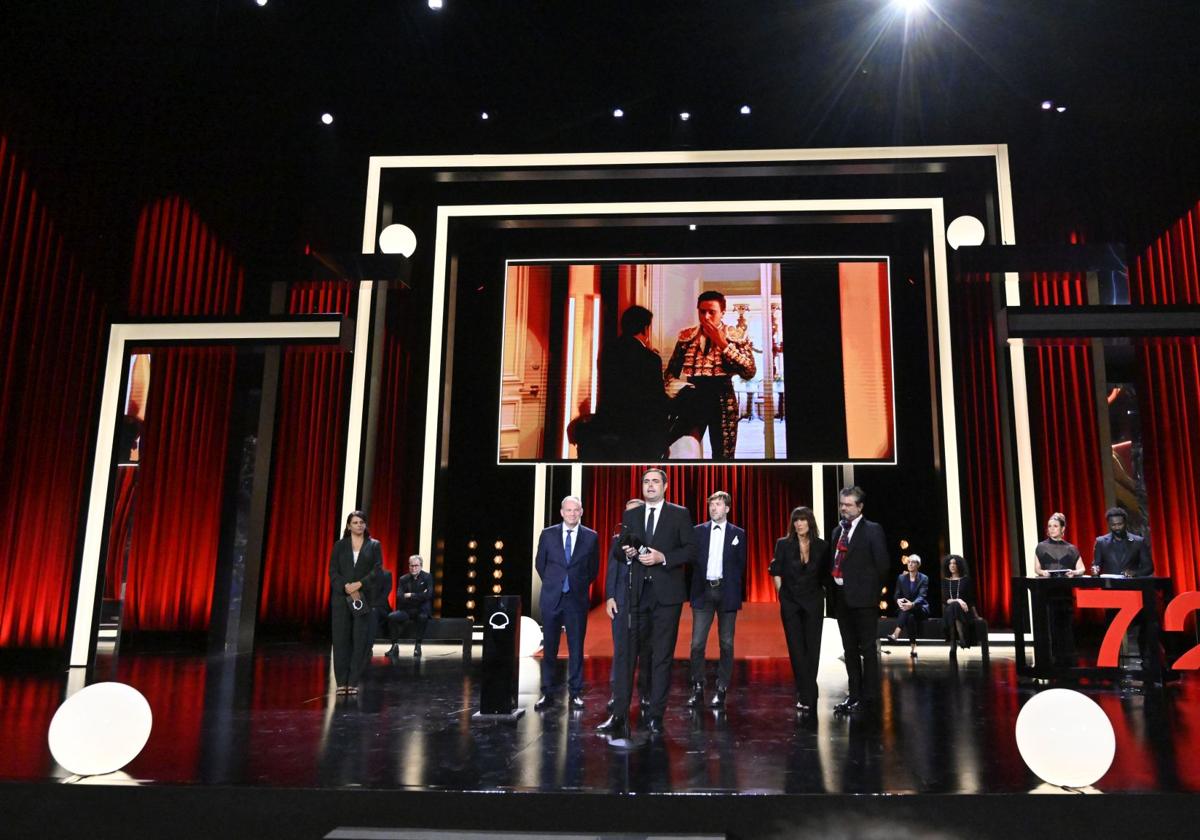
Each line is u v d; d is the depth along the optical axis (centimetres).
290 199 898
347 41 833
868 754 367
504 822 302
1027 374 913
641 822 301
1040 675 586
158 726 425
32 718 442
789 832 300
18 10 648
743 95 895
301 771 333
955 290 929
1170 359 800
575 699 500
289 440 982
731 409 956
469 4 796
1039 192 868
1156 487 803
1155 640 567
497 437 976
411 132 922
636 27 828
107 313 726
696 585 520
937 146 884
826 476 1123
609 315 984
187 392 918
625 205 972
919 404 1038
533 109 917
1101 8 736
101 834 309
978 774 331
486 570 1065
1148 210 816
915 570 852
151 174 790
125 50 723
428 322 969
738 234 1080
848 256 975
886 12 787
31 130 675
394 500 973
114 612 890
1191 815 298
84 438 705
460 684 595
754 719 457
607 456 957
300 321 732
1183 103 769
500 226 1016
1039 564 638
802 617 484
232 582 880
